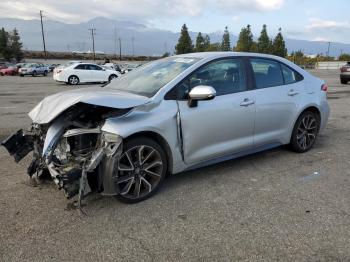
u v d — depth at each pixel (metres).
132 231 3.58
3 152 6.20
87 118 4.17
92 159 3.75
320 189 4.56
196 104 4.41
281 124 5.53
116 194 3.94
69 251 3.25
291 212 3.94
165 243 3.37
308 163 5.54
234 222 3.73
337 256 3.15
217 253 3.21
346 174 5.09
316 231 3.54
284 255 3.17
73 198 4.28
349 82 23.62
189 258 3.14
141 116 4.05
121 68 44.84
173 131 4.28
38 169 4.36
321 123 6.24
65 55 121.75
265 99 5.18
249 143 5.12
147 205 4.12
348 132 7.70
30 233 3.55
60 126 4.04
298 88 5.75
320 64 83.19
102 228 3.64
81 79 26.33
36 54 112.50
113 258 3.15
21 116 10.07
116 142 3.81
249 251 3.23
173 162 4.37
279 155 5.91
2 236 3.49
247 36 88.44
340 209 4.00
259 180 4.85
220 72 4.83
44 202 4.20
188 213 3.93
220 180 4.84
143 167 4.17
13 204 4.15
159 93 4.27
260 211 3.96
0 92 17.89
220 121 4.66
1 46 87.75
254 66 5.23
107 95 4.08
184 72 4.50
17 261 3.11
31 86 23.20
